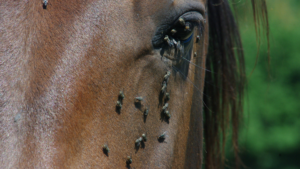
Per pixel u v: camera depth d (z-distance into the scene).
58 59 0.90
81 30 0.91
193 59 0.98
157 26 0.93
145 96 0.93
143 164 0.93
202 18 0.96
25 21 0.90
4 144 0.88
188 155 0.98
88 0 0.91
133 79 0.93
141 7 0.93
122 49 0.92
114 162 0.91
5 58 0.89
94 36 0.91
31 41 0.90
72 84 0.90
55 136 0.89
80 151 0.90
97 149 0.91
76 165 0.89
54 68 0.90
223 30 1.09
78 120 0.90
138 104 0.93
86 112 0.90
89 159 0.90
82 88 0.90
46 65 0.90
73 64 0.90
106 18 0.92
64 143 0.89
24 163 0.88
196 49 0.98
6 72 0.89
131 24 0.92
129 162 0.92
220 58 1.09
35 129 0.89
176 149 0.96
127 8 0.92
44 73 0.89
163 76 0.94
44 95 0.89
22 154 0.88
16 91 0.89
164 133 0.94
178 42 0.94
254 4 1.07
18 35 0.90
